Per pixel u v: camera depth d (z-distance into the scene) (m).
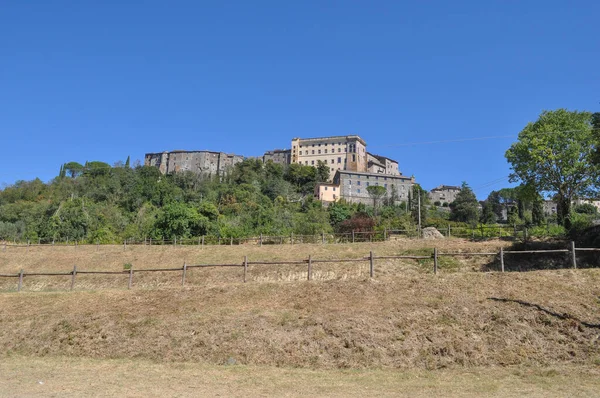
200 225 51.91
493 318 16.09
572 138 38.06
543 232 38.34
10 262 39.62
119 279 31.59
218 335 16.53
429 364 13.91
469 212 94.75
